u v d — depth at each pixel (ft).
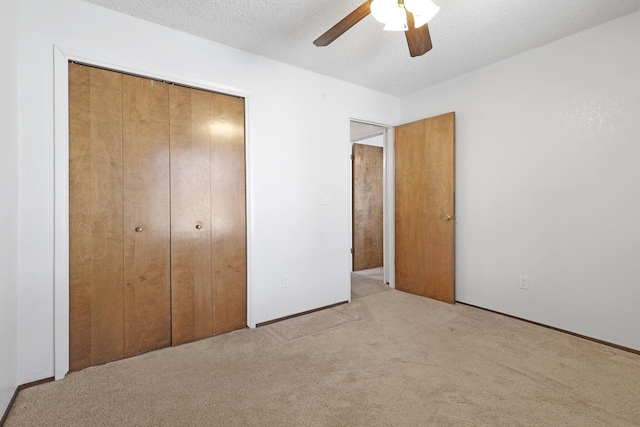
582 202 7.81
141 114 7.10
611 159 7.35
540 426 4.70
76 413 5.07
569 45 7.94
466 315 9.47
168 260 7.48
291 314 9.50
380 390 5.66
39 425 4.80
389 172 12.94
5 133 4.97
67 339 6.20
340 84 10.67
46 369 5.98
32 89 5.81
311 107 9.93
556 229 8.28
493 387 5.72
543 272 8.55
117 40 6.70
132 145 6.99
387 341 7.72
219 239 8.22
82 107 6.40
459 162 10.54
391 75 10.33
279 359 6.84
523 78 8.84
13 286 5.41
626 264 7.16
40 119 5.89
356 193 15.88
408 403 5.28
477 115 9.98
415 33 5.49
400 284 12.32
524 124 8.86
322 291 10.25
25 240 5.76
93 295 6.57
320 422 4.84
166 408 5.19
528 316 8.89
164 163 7.41
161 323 7.40
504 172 9.34
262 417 4.96
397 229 12.38
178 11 6.74
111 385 5.85
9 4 5.16
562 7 6.70
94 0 6.31
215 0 6.39
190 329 7.79
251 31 7.57
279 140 9.21
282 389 5.71
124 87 6.89
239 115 8.55
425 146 11.23
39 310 5.90
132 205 7.00
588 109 7.66
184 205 7.68
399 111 12.60
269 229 9.04
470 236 10.28
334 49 8.48
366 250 16.29
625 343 7.18
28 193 5.78
